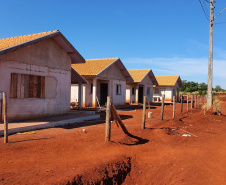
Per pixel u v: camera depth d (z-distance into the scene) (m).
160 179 5.00
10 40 11.78
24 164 4.90
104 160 5.25
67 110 13.71
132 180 5.04
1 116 9.62
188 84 76.31
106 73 21.69
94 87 19.61
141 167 5.53
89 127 10.39
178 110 21.38
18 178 4.07
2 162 4.99
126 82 27.64
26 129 8.96
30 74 10.94
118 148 6.32
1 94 9.49
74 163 5.02
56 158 5.42
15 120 10.24
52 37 12.18
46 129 9.58
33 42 10.55
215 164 5.69
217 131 10.31
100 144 6.63
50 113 12.36
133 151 6.33
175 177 5.00
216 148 7.17
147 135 8.30
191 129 10.53
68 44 12.75
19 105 10.40
